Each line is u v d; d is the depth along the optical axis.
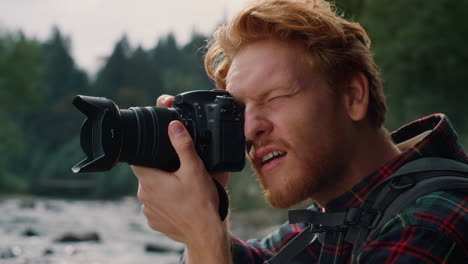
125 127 1.38
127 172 53.78
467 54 19.69
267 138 1.42
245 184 21.92
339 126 1.43
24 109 64.88
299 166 1.39
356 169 1.44
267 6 1.44
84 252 7.94
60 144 72.88
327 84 1.42
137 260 7.26
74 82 94.75
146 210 1.49
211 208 1.40
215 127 1.46
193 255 1.42
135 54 96.62
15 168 66.62
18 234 10.62
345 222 1.36
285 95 1.40
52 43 99.19
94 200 48.41
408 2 20.14
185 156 1.39
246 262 1.67
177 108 1.49
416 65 19.44
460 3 20.16
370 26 20.38
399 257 1.15
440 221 1.16
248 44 1.48
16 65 59.88
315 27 1.41
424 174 1.30
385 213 1.27
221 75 1.69
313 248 1.55
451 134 1.41
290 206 1.44
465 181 1.25
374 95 1.49
